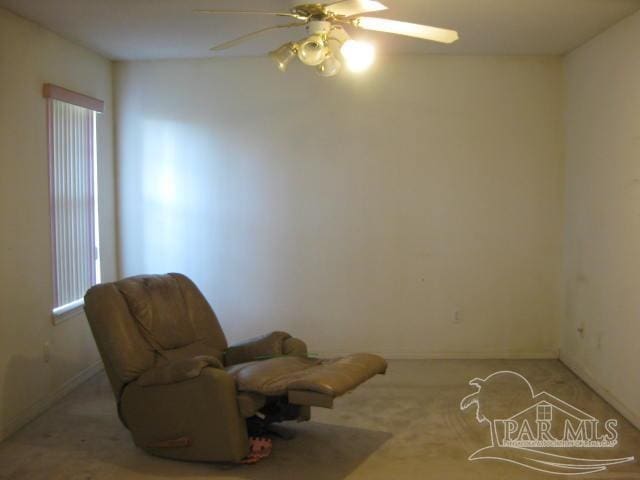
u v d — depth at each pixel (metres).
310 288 5.16
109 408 4.06
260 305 5.18
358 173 5.06
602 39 4.20
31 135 3.86
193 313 3.89
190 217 5.15
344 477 3.09
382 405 4.09
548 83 4.98
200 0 3.46
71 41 4.39
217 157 5.10
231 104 5.06
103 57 4.93
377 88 5.00
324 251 5.12
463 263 5.10
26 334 3.80
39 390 3.96
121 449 3.43
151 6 3.58
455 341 5.16
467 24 3.99
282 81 5.02
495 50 4.78
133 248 5.21
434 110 5.00
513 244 5.08
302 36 4.32
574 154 4.76
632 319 3.75
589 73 4.43
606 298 4.15
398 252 5.11
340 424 3.77
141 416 3.30
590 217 4.44
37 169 3.93
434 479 3.05
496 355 5.16
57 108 4.19
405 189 5.06
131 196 5.17
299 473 3.14
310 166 5.07
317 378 2.96
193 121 5.09
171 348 3.63
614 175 4.01
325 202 5.09
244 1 3.48
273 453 3.37
